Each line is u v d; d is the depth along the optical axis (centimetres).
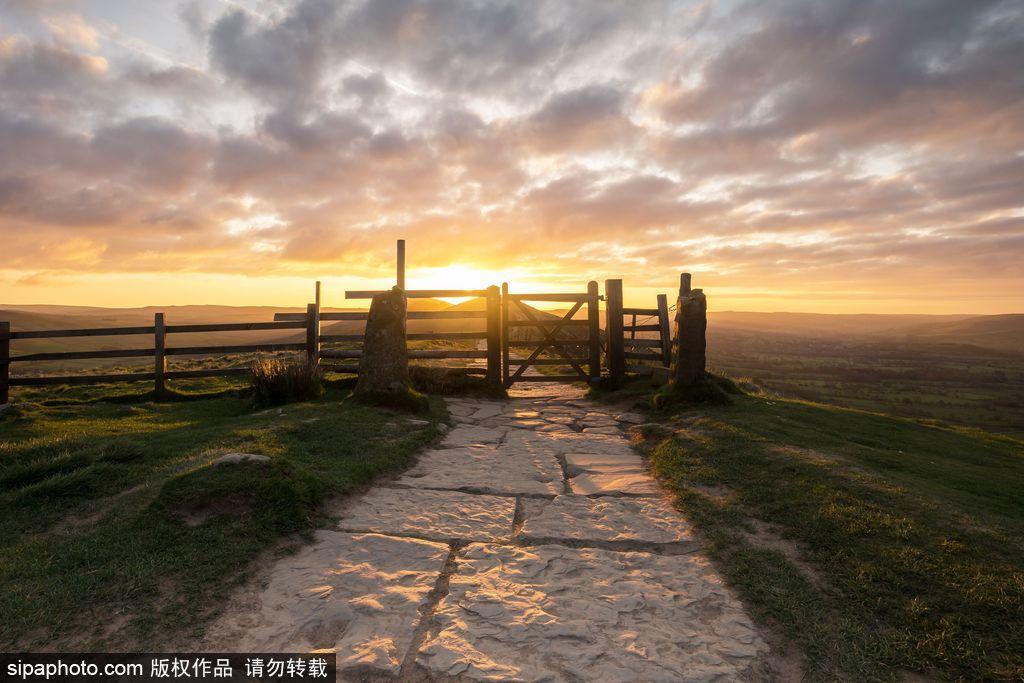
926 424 985
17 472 518
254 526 439
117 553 393
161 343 1116
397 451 696
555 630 333
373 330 944
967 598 346
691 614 355
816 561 418
